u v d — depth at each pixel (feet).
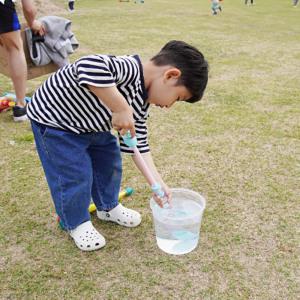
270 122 11.10
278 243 6.69
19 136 10.32
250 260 6.34
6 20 10.21
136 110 5.96
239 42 20.84
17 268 6.21
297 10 36.88
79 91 5.74
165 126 10.83
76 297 5.70
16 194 7.99
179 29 23.99
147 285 5.89
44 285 5.90
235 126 10.84
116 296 5.72
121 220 7.09
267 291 5.79
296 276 6.05
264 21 28.91
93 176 6.93
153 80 5.71
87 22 25.86
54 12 31.01
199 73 5.62
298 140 10.11
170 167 8.86
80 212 6.50
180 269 6.17
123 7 34.94
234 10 35.47
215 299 5.66
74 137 6.09
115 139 6.78
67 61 13.10
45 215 7.41
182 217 6.44
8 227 7.09
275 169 8.82
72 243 6.73
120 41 20.22
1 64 12.25
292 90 13.65
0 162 9.14
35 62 12.57
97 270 6.16
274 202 7.72
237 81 14.44
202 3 40.04
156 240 6.72
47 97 5.94
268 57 17.90
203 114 11.60
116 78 5.48
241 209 7.51
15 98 11.84
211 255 6.43
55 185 6.36
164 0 41.83
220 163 9.02
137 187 8.23
